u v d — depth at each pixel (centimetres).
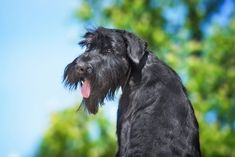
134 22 2186
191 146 924
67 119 2245
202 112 2073
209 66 2139
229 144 2066
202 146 2042
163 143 916
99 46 997
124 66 988
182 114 938
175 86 962
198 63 2131
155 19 2275
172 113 936
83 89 982
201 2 2400
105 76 980
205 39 2306
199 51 2259
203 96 2161
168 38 2191
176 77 977
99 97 990
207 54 2200
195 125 942
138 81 980
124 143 962
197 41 2380
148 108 950
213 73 2128
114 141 2139
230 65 2212
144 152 915
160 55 2158
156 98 953
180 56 2189
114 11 2233
